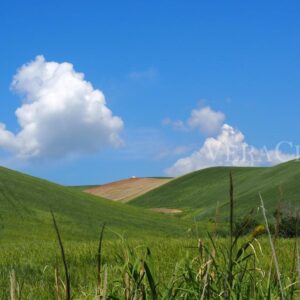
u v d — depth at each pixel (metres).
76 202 81.25
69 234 60.53
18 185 79.31
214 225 4.47
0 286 8.87
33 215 66.31
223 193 122.81
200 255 4.42
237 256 4.21
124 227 70.69
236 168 145.88
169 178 169.12
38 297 7.50
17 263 14.33
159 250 14.92
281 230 19.19
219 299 4.27
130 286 4.25
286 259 10.32
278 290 4.38
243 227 4.09
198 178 146.50
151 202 139.38
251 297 4.43
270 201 91.69
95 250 15.88
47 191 81.88
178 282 4.91
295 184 98.56
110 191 164.62
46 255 16.55
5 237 54.34
